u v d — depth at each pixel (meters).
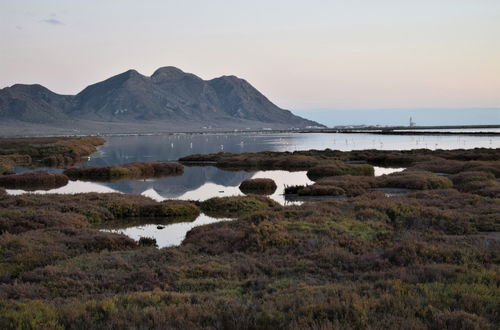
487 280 11.70
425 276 12.28
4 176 55.59
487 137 196.25
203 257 17.86
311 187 42.62
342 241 18.59
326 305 9.51
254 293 12.39
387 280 11.80
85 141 161.50
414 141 168.50
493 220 22.06
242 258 17.09
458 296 10.18
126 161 96.25
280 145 161.25
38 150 110.94
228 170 73.25
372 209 24.92
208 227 24.23
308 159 80.50
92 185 54.47
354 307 9.25
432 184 42.84
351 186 43.81
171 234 27.16
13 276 16.19
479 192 34.69
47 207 31.08
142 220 31.58
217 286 13.83
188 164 85.38
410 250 15.38
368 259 15.60
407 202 28.16
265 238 19.11
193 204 35.25
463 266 13.30
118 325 9.23
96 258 18.12
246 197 37.69
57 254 18.70
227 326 8.94
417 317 8.99
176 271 15.50
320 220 22.34
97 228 28.69
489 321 8.73
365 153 95.50
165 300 11.56
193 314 9.73
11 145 133.50
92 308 10.39
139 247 22.02
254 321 9.18
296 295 10.97
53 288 13.84
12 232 23.78
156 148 149.62
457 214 23.20
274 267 15.47
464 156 79.94
